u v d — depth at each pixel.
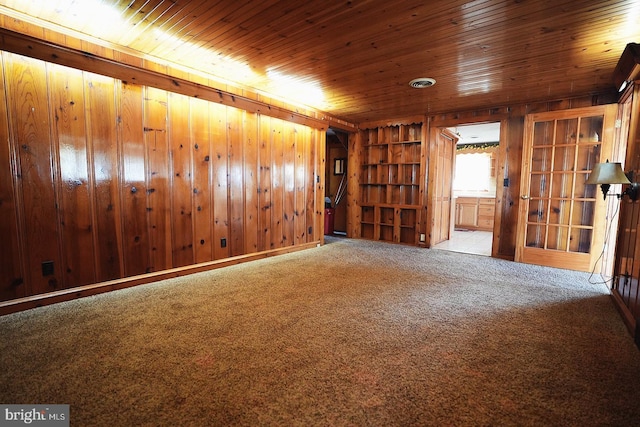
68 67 2.59
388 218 5.84
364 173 6.11
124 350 1.88
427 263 4.14
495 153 7.86
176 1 2.10
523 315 2.47
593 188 3.84
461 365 1.76
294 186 4.81
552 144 4.10
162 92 3.23
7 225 2.41
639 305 2.09
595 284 3.31
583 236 3.93
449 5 2.10
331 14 2.24
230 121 3.86
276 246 4.59
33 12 2.24
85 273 2.81
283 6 2.14
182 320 2.31
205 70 3.38
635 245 2.31
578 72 3.23
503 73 3.30
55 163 2.60
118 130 2.94
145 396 1.48
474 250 5.06
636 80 2.68
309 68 3.27
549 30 2.41
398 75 3.43
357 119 5.67
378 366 1.75
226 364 1.75
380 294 2.91
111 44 2.74
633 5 2.04
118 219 2.99
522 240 4.27
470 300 2.79
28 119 2.46
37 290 2.56
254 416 1.35
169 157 3.32
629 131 2.77
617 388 1.57
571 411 1.40
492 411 1.40
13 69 2.37
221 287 3.08
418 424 1.32
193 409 1.39
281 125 4.53
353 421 1.33
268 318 2.36
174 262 3.44
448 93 4.01
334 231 7.07
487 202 7.50
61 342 1.97
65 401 1.43
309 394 1.50
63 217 2.67
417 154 5.47
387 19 2.30
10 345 1.93
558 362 1.80
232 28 2.46
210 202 3.72
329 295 2.87
